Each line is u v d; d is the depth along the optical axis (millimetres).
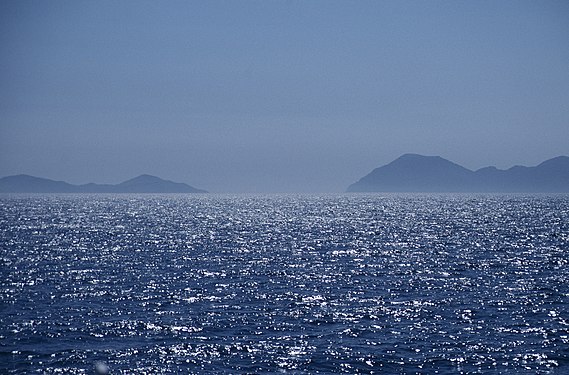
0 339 81375
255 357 75438
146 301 104625
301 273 134625
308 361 73938
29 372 70500
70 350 77500
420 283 122188
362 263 150625
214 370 71250
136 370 71250
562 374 69625
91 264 147875
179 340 81812
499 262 151750
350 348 78438
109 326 88188
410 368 71812
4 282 121812
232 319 92375
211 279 126500
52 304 101938
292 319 92500
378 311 97625
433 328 87438
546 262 151250
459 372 70312
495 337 83125
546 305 101562
